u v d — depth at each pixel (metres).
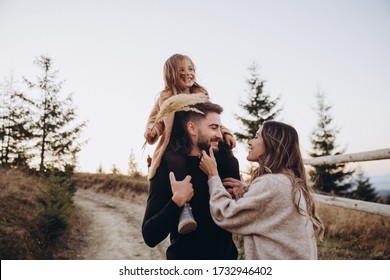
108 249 7.44
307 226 1.39
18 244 6.10
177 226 1.46
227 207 1.37
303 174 1.55
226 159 1.63
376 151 3.61
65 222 7.57
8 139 19.31
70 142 20.05
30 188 10.42
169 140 1.55
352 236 4.84
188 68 2.16
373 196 18.45
